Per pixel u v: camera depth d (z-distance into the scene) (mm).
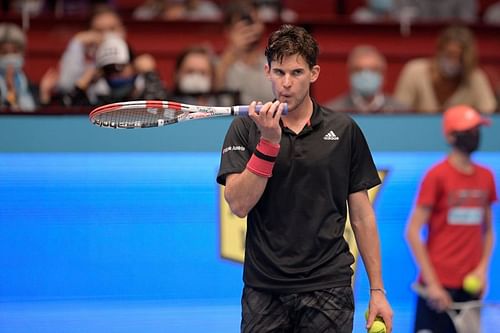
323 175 8297
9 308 12188
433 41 19641
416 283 12953
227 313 12516
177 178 12539
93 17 16688
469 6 22500
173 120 8352
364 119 13055
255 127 8500
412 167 13055
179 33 18844
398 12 22047
